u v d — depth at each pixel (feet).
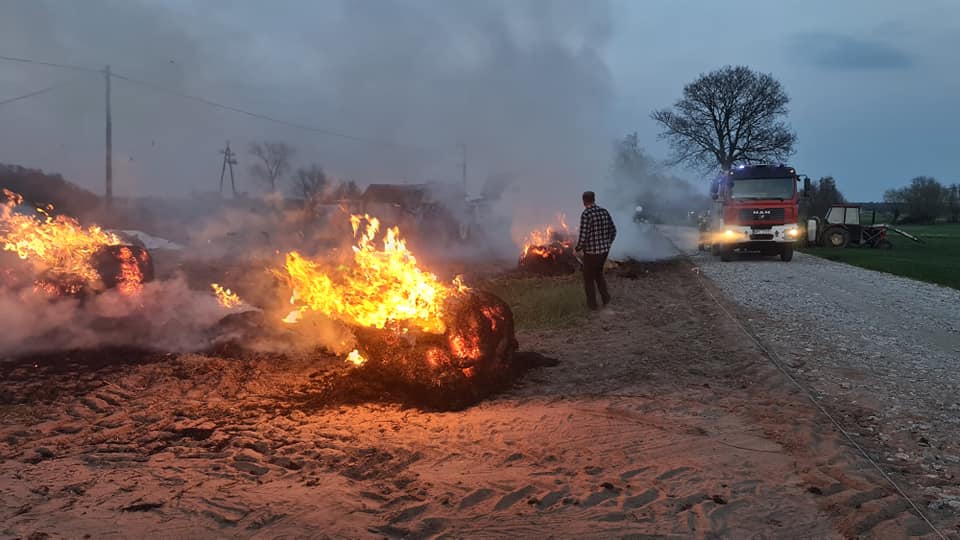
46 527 13.66
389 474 16.76
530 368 28.04
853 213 119.75
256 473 16.99
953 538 13.38
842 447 18.29
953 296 51.16
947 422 20.70
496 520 14.02
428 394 22.94
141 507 14.64
